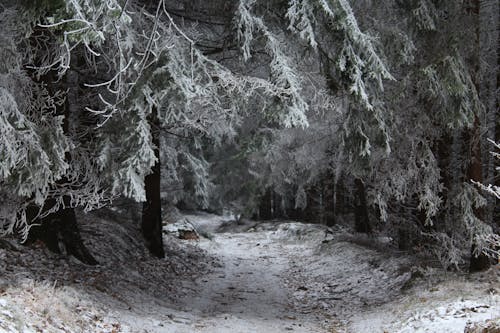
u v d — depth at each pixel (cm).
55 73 995
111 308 800
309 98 1080
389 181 1210
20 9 734
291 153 2033
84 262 1028
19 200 831
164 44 779
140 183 807
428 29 1099
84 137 1014
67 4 621
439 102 1071
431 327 700
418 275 1157
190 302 1114
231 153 3309
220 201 3978
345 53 927
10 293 636
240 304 1118
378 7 1112
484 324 587
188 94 788
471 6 1115
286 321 948
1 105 674
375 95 1055
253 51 1033
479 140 1125
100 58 973
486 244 1051
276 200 3647
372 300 1124
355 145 1078
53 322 610
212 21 1151
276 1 984
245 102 972
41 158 729
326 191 2581
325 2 866
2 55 711
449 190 1191
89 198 909
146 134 805
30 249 937
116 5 634
